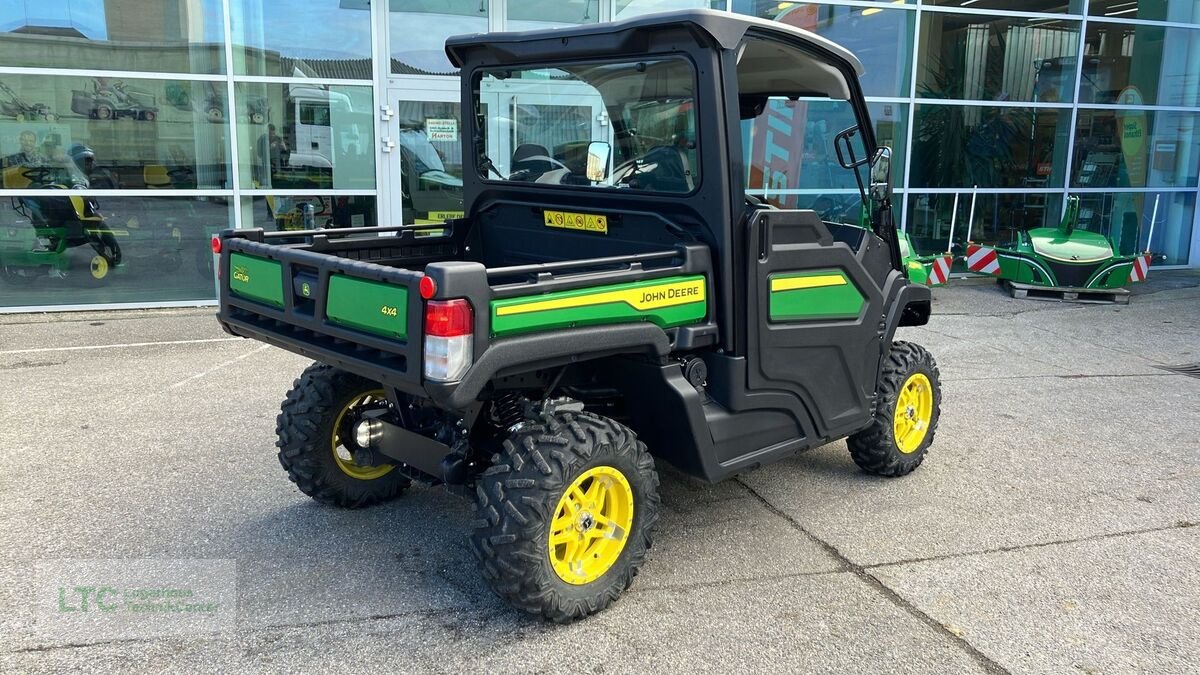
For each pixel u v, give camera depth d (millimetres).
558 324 2943
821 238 3816
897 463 4586
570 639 3053
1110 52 12508
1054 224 12781
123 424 5293
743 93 4355
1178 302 10461
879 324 4234
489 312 2738
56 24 8406
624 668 2885
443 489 4402
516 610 3201
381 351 2969
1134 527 4098
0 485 4312
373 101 9484
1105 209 13031
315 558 3619
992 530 4039
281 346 3459
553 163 3988
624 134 3668
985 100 12062
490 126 4207
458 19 9695
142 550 3656
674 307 3326
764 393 3654
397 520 4012
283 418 3893
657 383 3352
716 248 3453
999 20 11898
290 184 9391
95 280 8930
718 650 3000
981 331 8672
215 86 8953
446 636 3055
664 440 3514
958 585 3498
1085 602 3381
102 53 8570
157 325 8258
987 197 12344
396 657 2920
